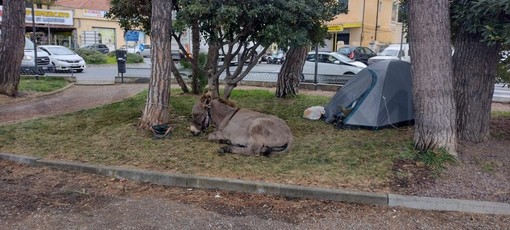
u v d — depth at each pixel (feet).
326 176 15.16
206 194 14.29
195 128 20.20
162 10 20.21
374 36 104.37
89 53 90.33
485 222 12.42
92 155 17.40
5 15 33.09
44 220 12.03
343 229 11.87
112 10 25.16
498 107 33.04
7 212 12.53
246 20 20.51
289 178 14.92
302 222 12.25
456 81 18.83
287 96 34.24
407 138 20.31
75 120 24.36
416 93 16.94
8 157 17.33
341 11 24.48
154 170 15.61
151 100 21.07
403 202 13.33
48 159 16.89
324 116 25.53
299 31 20.94
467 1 16.87
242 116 18.89
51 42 111.65
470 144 18.28
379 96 22.91
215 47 24.59
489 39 16.06
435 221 12.48
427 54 16.19
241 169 15.76
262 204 13.48
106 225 11.80
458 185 14.37
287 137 18.08
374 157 17.31
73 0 129.80
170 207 13.15
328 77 45.65
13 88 34.09
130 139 19.75
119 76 50.29
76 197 13.85
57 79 47.60
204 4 19.31
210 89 22.75
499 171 15.44
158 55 20.59
